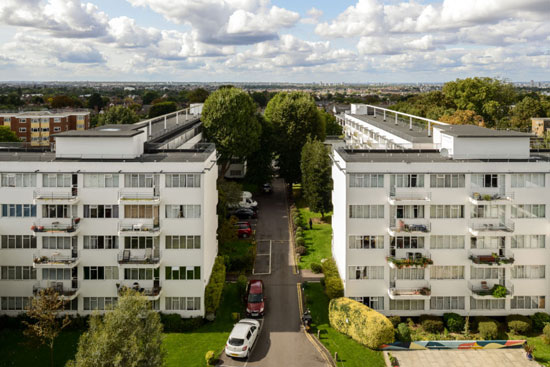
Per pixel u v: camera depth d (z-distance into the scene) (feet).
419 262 161.79
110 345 105.40
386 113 366.02
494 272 167.43
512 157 172.96
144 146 191.93
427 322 161.79
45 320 141.90
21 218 161.58
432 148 201.67
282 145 316.81
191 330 160.97
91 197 160.97
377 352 149.18
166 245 162.61
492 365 143.13
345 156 183.21
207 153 175.42
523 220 165.17
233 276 203.92
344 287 169.07
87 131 175.63
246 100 299.17
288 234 252.62
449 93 420.77
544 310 168.14
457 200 164.35
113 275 163.84
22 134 442.91
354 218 165.58
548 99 636.07
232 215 252.83
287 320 167.94
